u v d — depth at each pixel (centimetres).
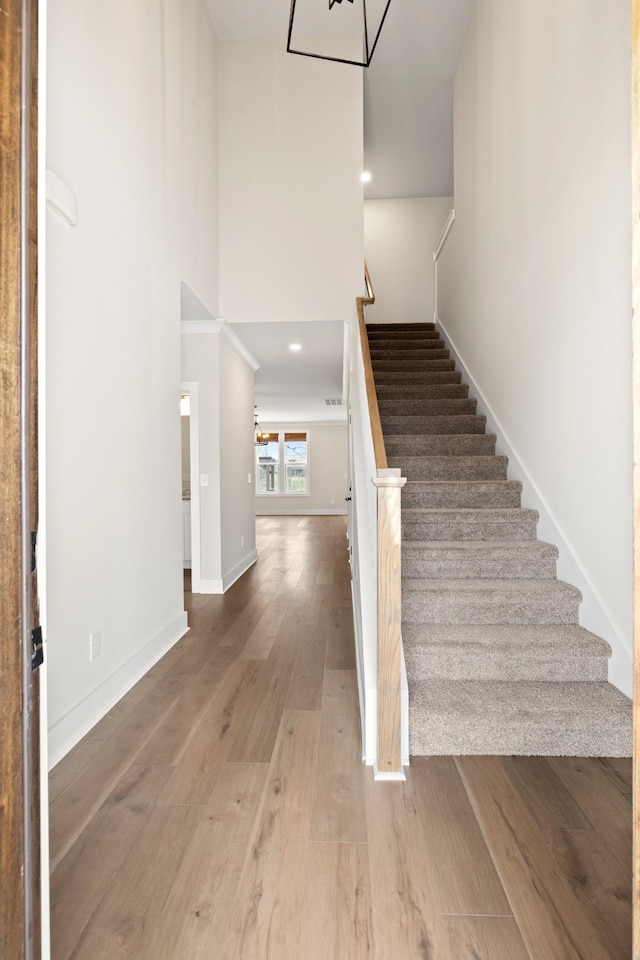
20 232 78
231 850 159
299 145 493
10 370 76
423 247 819
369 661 228
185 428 868
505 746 212
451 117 632
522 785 193
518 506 356
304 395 995
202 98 435
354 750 217
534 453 334
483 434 426
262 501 1490
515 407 369
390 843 162
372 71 553
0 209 74
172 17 355
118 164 271
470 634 252
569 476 283
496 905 139
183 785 192
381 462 219
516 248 362
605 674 239
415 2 463
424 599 266
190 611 435
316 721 242
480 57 450
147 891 143
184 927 132
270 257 492
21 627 78
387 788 191
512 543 310
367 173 754
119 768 204
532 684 237
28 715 80
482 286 450
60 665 215
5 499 75
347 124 493
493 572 297
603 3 239
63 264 218
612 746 211
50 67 210
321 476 1480
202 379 494
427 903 139
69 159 223
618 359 233
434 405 467
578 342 270
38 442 86
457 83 539
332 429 1477
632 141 77
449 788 191
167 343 344
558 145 290
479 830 168
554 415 301
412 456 416
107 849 159
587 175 257
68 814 176
